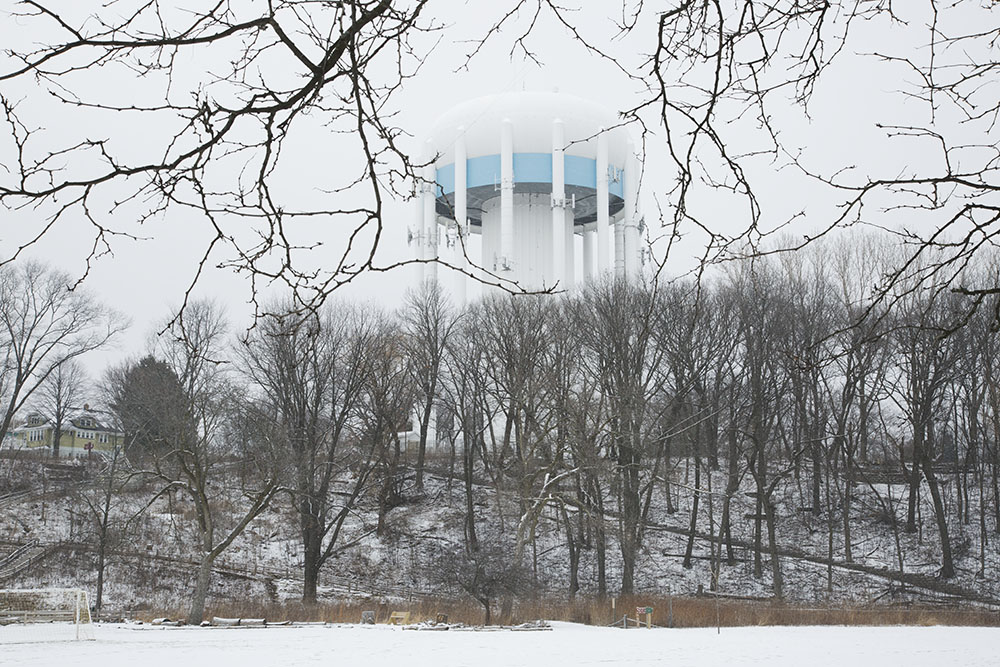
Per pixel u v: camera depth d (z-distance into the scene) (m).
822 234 5.37
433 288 61.56
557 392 42.56
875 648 23.97
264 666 18.94
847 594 46.34
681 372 41.53
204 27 4.30
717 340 44.53
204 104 4.27
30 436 94.94
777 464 60.34
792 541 53.22
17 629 29.02
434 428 71.56
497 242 65.56
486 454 52.28
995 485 52.03
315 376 46.22
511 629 30.91
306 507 46.16
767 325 44.59
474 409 55.66
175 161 4.20
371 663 19.69
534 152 62.62
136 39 3.99
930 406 51.97
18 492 60.91
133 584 46.59
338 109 4.53
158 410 46.53
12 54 4.00
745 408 52.09
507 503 43.09
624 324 40.06
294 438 45.47
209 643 24.02
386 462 55.31
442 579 36.62
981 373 48.69
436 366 58.72
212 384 44.38
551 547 53.75
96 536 48.94
